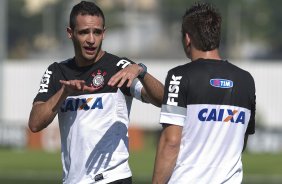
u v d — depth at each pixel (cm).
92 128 2083
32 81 12469
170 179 1842
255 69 12250
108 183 2088
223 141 1842
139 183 5703
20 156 8000
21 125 9269
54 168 6825
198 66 1844
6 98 12450
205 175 1831
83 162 2089
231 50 19538
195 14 1866
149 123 12006
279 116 12181
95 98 2084
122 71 1917
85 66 2103
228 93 1842
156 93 1969
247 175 6322
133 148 9438
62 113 2108
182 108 1827
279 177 6181
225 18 19800
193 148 1838
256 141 8812
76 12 2058
